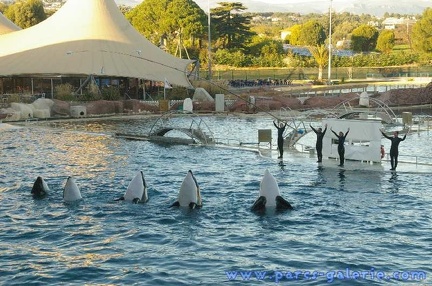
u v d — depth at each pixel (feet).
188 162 94.89
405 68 344.28
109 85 199.11
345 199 69.10
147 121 159.22
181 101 185.06
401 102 191.31
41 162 94.27
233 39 373.40
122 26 216.33
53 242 53.62
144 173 85.87
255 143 113.80
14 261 48.65
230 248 51.72
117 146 112.27
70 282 44.27
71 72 187.42
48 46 199.72
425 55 377.50
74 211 64.03
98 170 88.07
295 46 449.89
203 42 363.56
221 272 45.98
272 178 66.13
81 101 178.09
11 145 112.47
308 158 96.58
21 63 190.80
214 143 115.65
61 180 80.64
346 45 534.37
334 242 53.21
